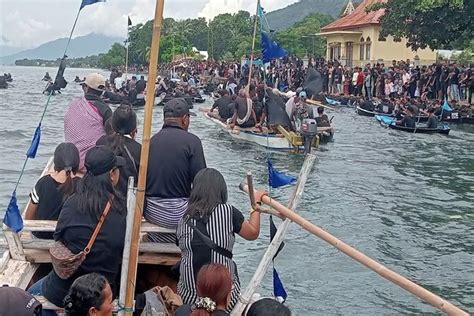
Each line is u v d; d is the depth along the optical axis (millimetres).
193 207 5039
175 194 5777
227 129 22453
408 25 36375
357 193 15062
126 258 4426
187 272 5020
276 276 6055
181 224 5090
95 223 4965
